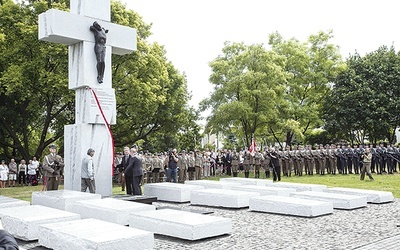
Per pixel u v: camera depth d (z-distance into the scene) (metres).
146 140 41.84
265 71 34.38
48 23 13.62
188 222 8.71
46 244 8.02
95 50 14.29
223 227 9.01
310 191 14.90
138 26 29.09
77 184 13.91
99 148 14.27
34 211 9.66
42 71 25.20
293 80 39.69
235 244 8.16
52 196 11.45
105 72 14.62
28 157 30.14
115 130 32.69
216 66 35.31
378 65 41.84
